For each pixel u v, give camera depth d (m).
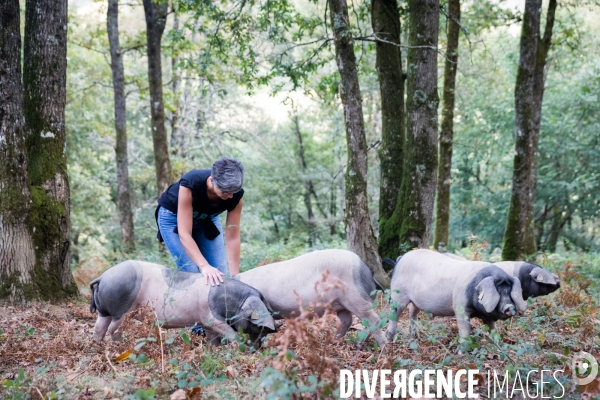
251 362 5.16
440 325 6.01
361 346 5.83
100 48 22.17
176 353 5.43
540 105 16.88
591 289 10.02
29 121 8.72
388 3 11.59
